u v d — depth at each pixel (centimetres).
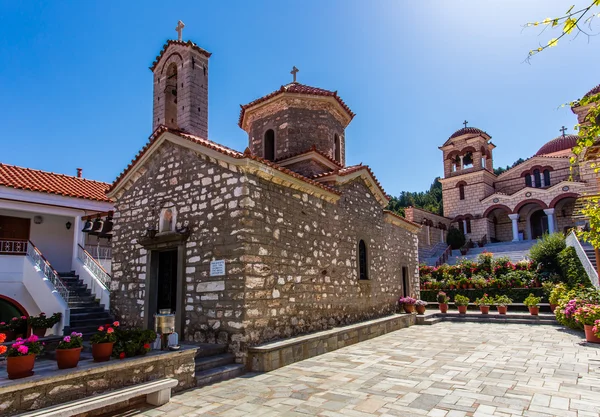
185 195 1012
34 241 1593
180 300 949
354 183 1384
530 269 2188
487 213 3941
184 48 1206
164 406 605
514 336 1285
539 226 3966
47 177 1719
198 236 955
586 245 2084
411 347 1088
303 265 1048
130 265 1141
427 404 599
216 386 710
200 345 836
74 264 1555
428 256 3566
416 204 6881
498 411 565
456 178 4219
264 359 811
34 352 526
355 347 1090
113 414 574
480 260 2492
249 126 1612
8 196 1423
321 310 1103
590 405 587
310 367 848
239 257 865
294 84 1630
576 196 3419
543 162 3956
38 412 476
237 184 902
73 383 537
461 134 4278
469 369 822
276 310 930
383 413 562
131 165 1151
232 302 859
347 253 1282
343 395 648
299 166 1349
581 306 1323
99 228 1381
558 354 974
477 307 2112
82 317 1208
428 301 2328
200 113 1191
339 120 1598
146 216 1114
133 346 623
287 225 1007
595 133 468
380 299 1498
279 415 561
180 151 1048
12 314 1440
